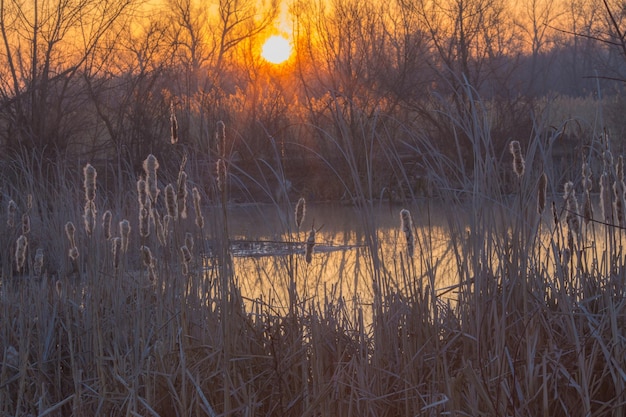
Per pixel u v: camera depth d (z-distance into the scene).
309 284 7.85
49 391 5.63
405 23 25.30
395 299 5.43
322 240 13.20
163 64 19.92
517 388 4.23
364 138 5.20
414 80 24.11
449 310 5.45
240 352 5.13
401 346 5.30
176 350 5.19
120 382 5.22
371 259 5.74
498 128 22.05
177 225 5.87
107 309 5.88
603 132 4.95
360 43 25.45
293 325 5.32
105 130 20.00
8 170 13.91
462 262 5.17
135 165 17.08
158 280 5.50
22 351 5.14
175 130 5.18
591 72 38.16
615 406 4.12
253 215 17.41
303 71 25.77
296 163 21.36
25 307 6.16
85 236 7.58
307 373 5.25
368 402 4.62
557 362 4.36
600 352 4.75
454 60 24.59
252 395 4.82
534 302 5.06
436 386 4.81
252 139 21.02
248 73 26.02
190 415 4.65
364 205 5.21
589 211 5.12
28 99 17.72
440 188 5.32
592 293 5.42
